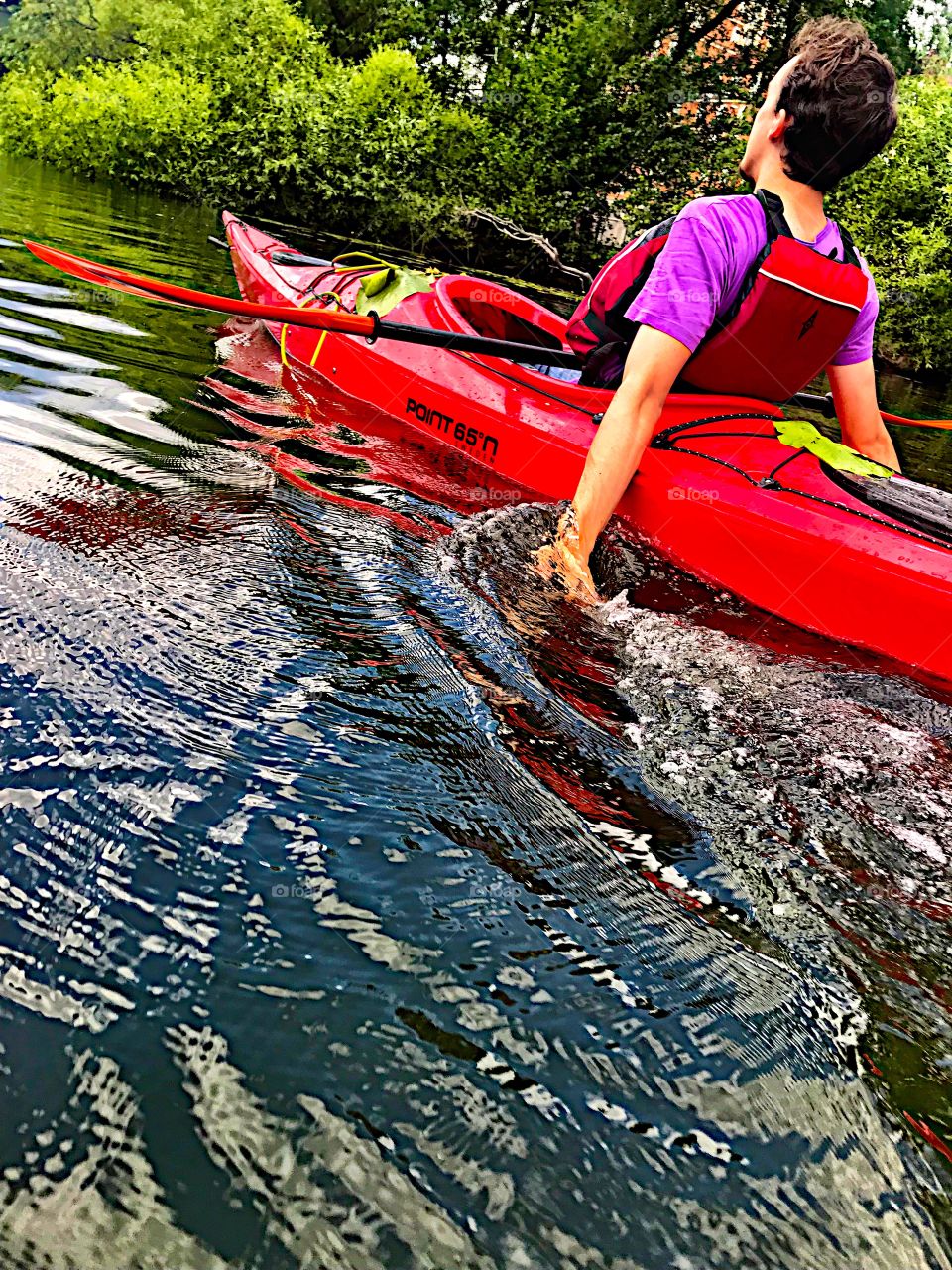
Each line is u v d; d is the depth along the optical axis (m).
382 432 2.74
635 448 2.05
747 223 2.04
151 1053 0.83
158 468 2.10
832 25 2.04
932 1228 0.78
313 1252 0.70
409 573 1.83
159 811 1.10
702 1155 0.81
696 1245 0.74
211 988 0.90
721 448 2.20
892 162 11.93
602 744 1.40
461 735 1.36
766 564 2.01
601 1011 0.94
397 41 15.90
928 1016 1.00
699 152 13.75
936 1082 0.92
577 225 13.75
